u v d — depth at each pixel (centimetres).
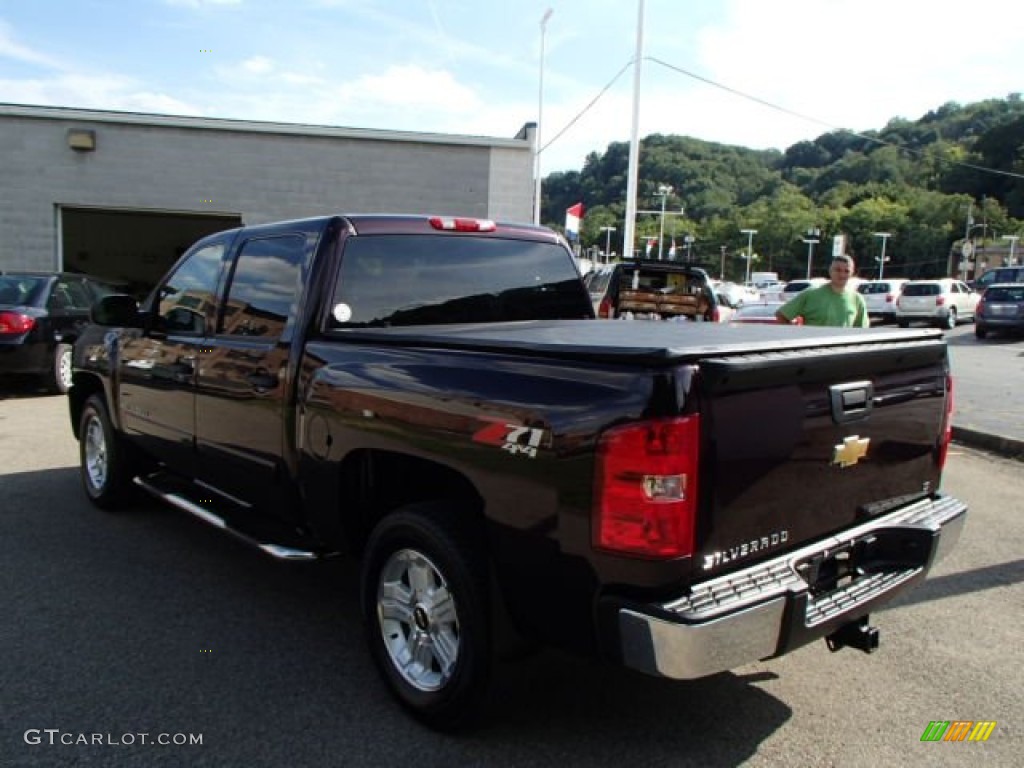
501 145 1839
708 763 286
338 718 309
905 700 332
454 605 289
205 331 439
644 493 235
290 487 376
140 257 2144
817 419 277
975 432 879
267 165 1780
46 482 639
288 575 456
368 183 1814
